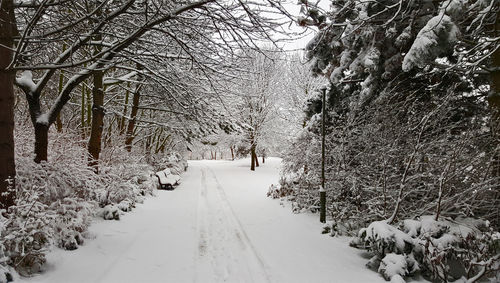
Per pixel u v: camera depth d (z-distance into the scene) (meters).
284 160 11.52
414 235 4.99
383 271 4.66
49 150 8.32
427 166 6.21
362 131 8.03
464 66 6.75
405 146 6.70
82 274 4.57
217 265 5.20
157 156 19.78
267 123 25.55
